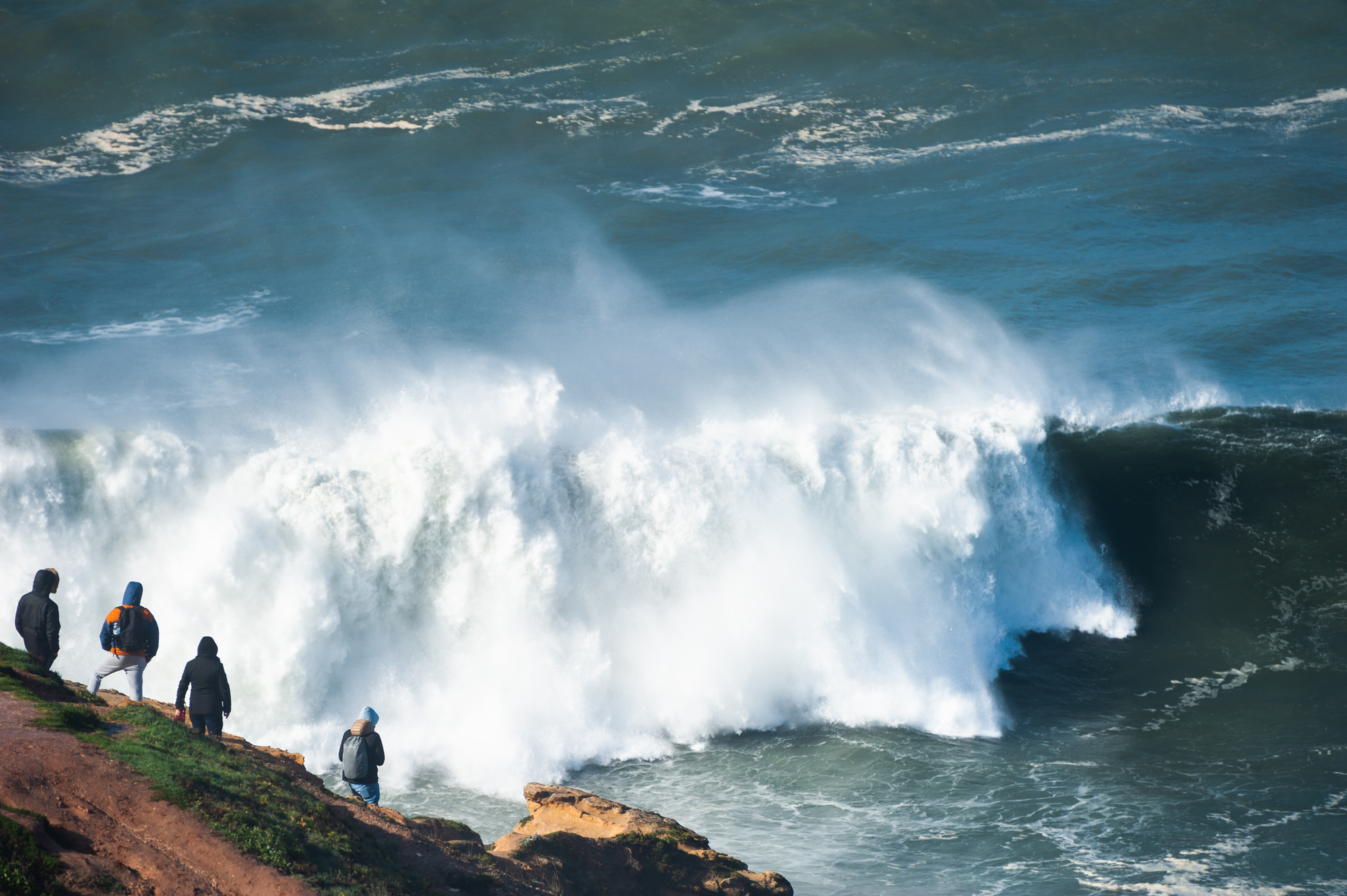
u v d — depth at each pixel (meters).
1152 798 43.97
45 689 28.73
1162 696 53.19
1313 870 38.56
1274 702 51.69
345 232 104.31
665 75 139.25
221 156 119.94
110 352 77.75
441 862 28.02
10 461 47.41
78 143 121.25
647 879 32.97
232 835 23.59
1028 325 85.12
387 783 45.69
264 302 89.62
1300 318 85.75
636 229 106.25
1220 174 113.75
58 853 21.09
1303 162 116.12
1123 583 61.31
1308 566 61.47
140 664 33.09
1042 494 62.31
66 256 97.81
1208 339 82.62
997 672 56.59
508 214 108.88
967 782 45.88
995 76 139.25
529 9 150.62
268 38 143.00
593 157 122.69
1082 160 118.81
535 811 36.06
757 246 101.62
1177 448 68.00
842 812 43.84
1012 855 40.19
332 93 133.12
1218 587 60.78
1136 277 93.75
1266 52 142.62
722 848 41.12
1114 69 140.38
